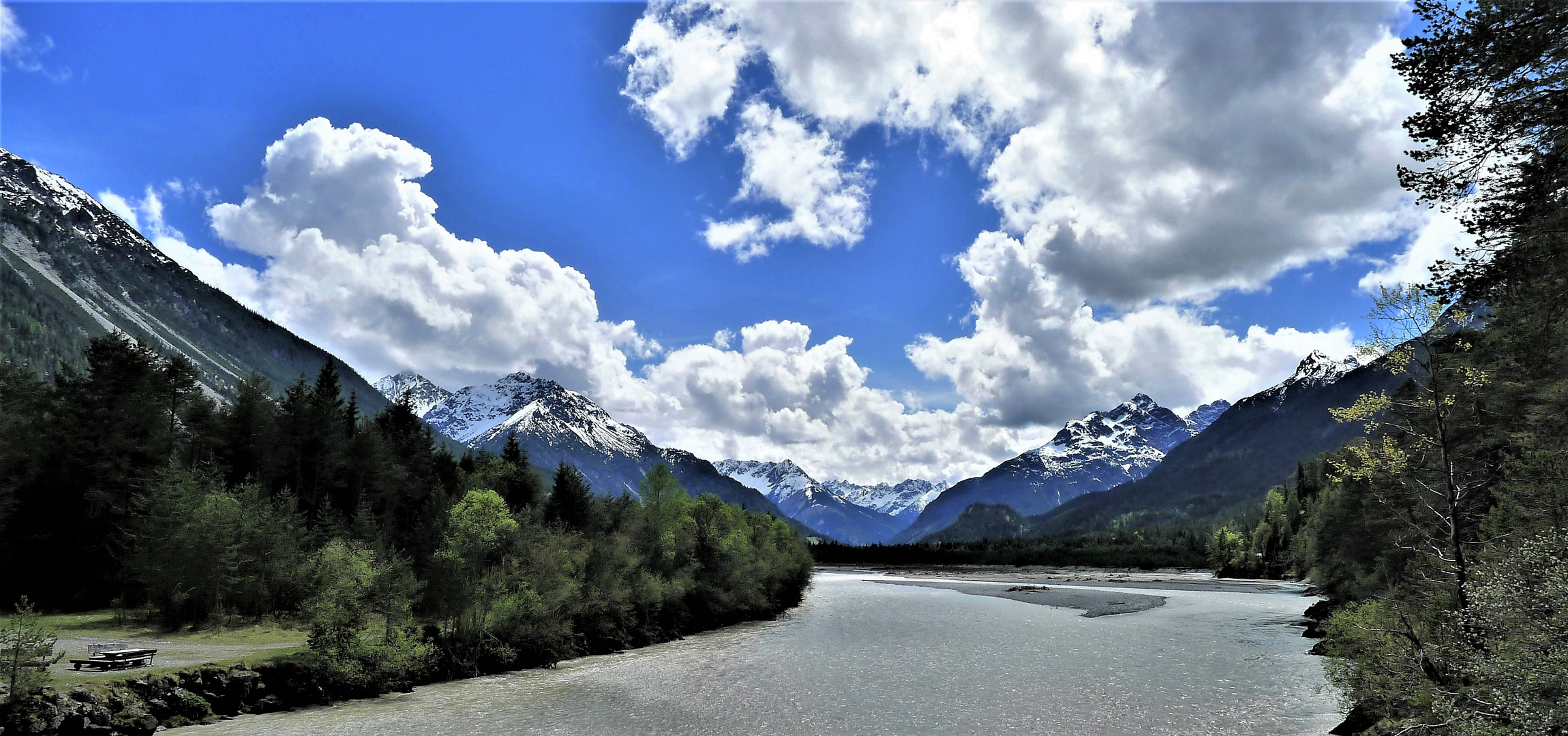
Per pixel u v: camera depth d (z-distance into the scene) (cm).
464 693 4253
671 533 7562
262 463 8088
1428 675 2481
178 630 5053
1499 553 2395
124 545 5978
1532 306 2042
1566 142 1717
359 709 3797
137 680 3161
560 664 5347
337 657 4034
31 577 5919
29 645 2761
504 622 5175
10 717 2600
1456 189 1903
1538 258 1894
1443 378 2798
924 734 3375
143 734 2952
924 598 11794
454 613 4947
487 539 5072
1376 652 2830
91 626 5141
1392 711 2730
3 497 6188
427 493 9444
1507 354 2491
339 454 8631
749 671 5038
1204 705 3838
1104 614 8862
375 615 4416
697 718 3666
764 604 8600
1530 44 1642
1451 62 1767
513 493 10000
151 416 7312
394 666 4272
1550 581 1847
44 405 7444
